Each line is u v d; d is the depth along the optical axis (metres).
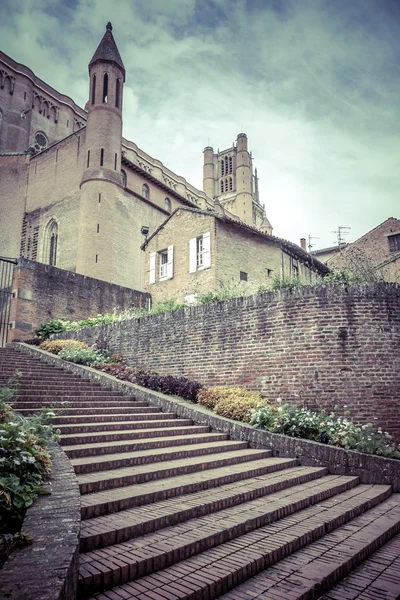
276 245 21.89
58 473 4.23
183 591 3.05
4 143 38.44
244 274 20.02
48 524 2.94
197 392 10.59
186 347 12.38
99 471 5.47
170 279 21.44
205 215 20.06
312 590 3.34
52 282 18.19
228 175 74.81
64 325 17.53
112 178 28.97
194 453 6.87
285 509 4.99
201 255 20.33
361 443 7.47
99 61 30.91
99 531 3.66
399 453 7.44
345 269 12.41
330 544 4.33
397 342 9.49
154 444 6.93
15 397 8.11
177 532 4.00
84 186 28.53
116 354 14.40
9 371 10.60
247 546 3.96
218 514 4.63
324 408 9.52
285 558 3.96
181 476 5.71
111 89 30.61
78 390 9.96
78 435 6.66
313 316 10.06
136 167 31.61
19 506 3.21
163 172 48.53
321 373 9.72
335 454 7.26
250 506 4.97
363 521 5.18
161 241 22.50
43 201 32.12
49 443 5.46
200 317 12.20
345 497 5.96
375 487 6.66
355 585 3.64
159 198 34.44
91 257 27.16
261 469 6.47
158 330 13.33
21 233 32.59
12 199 34.19
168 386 10.93
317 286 10.18
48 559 2.41
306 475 6.54
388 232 27.17
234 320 11.38
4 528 3.08
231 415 9.02
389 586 3.62
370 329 9.61
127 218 29.89
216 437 8.12
